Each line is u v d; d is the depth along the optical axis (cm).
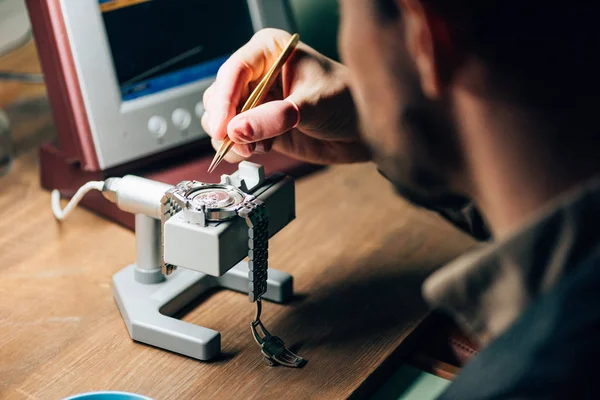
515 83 43
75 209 110
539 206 45
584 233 42
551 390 41
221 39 117
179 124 111
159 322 82
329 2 129
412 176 52
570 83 42
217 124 81
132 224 104
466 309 48
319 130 84
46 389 75
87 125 103
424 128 47
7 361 79
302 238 105
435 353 92
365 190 118
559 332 41
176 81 111
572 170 44
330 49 131
